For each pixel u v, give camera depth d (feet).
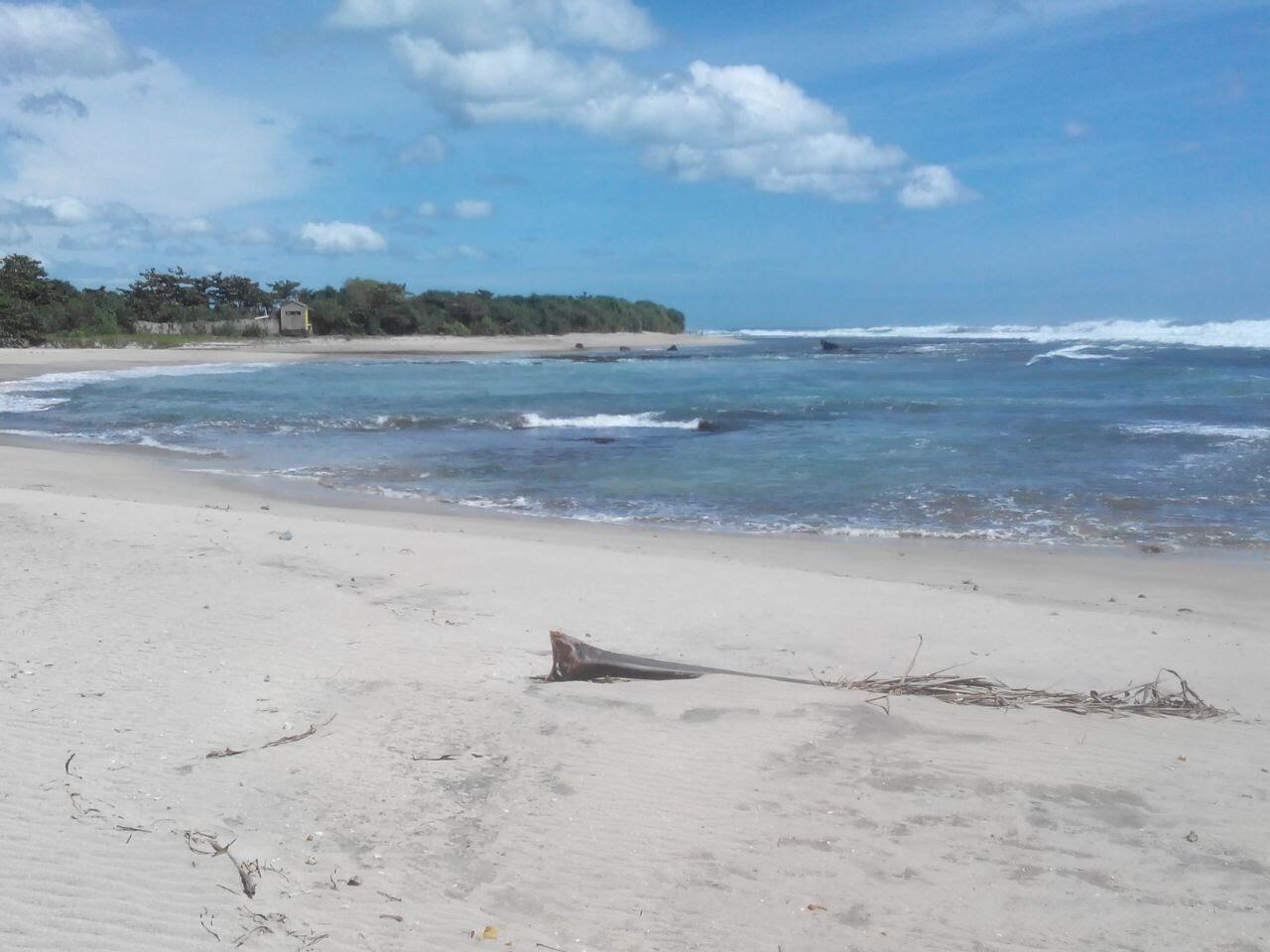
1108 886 13.96
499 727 19.13
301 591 28.68
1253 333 268.41
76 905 12.92
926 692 21.67
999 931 12.91
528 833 15.28
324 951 12.29
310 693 20.67
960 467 61.16
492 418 89.45
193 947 12.19
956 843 15.05
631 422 87.76
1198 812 16.14
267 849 14.56
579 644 21.97
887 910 13.35
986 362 189.06
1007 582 34.83
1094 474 57.93
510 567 33.19
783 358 223.92
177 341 250.57
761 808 16.03
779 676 23.02
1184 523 45.47
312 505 50.34
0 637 23.40
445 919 13.10
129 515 39.52
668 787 16.71
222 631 24.58
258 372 166.40
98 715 19.02
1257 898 13.64
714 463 64.54
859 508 49.73
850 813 15.89
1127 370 151.12
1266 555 39.34
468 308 345.72
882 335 488.44
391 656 23.07
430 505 51.08
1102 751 18.53
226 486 55.83
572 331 372.79
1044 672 23.84
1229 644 26.50
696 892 13.79
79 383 135.95
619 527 45.55
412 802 16.15
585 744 18.42
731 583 32.01
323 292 338.13
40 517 38.14
